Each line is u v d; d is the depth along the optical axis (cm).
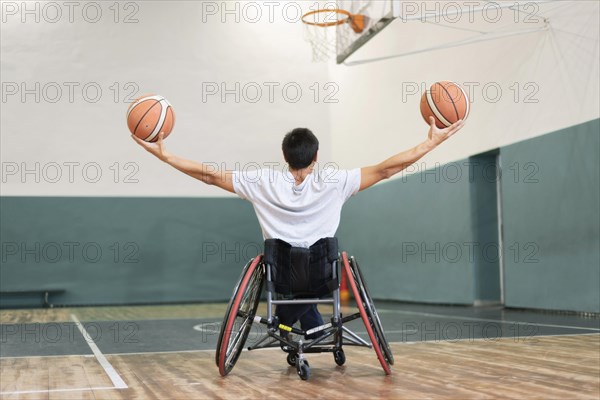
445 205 859
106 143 1055
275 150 1133
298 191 283
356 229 1109
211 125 1109
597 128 610
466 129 817
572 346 381
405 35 937
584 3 625
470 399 221
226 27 1127
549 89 673
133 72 1077
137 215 1059
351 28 841
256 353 373
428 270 899
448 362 320
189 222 1081
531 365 305
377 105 1016
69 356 374
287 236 279
